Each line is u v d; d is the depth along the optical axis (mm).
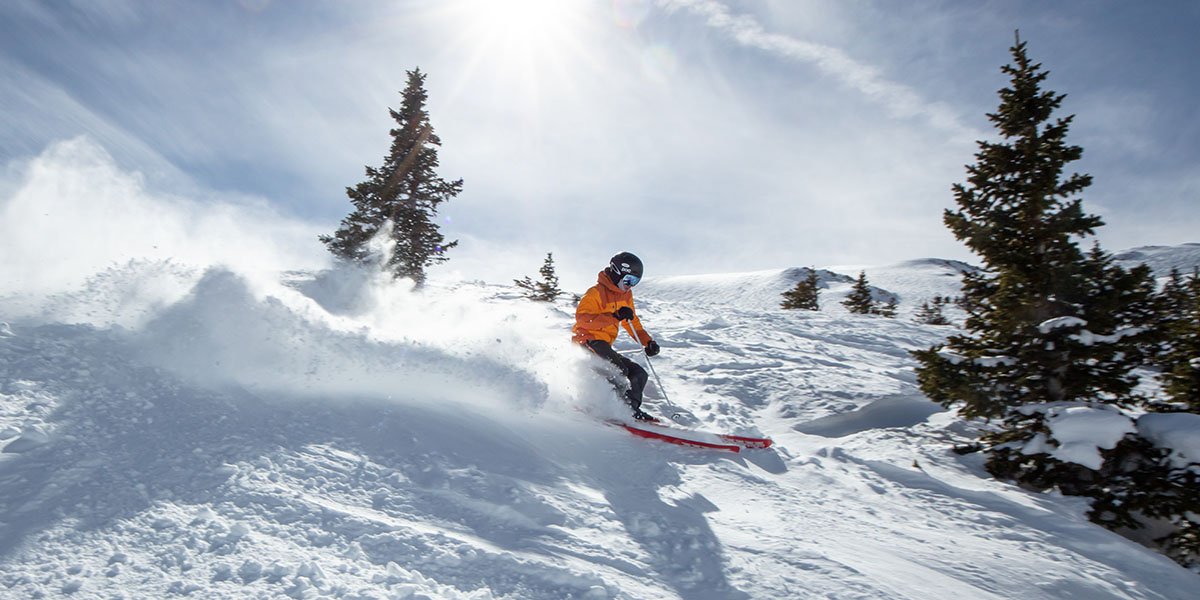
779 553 3373
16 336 3926
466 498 3176
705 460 5297
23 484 2461
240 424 3414
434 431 3965
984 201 7371
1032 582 3885
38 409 3100
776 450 6184
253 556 2246
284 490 2777
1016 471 6531
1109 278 6664
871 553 3779
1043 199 6855
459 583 2352
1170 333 6379
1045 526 5137
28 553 2039
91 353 3889
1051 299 6797
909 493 5617
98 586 1952
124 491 2523
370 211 21125
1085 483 6164
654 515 3664
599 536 3143
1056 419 6109
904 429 8156
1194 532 5566
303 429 3529
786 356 13852
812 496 4996
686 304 25391
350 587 2160
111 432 3039
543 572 2535
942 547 4262
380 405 4152
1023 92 7059
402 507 2918
